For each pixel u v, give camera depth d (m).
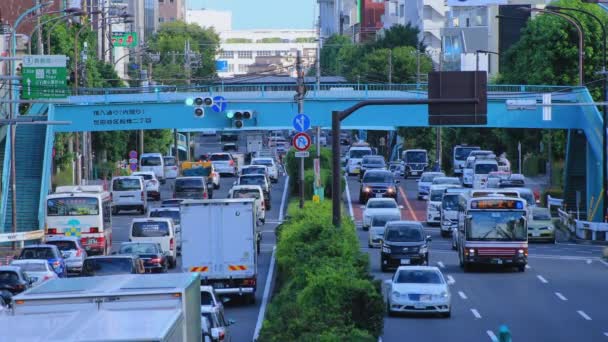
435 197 185.88
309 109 190.88
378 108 191.75
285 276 97.31
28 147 178.25
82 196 144.00
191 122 189.00
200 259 100.62
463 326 90.25
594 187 190.12
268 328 58.47
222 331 65.38
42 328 33.66
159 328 33.44
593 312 97.81
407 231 128.75
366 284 64.06
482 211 128.25
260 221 178.50
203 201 100.69
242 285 100.50
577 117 188.88
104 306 39.97
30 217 167.62
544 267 134.12
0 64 189.12
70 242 128.12
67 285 42.84
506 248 127.31
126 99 187.62
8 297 89.75
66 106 186.25
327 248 86.75
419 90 192.00
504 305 102.81
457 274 127.19
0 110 160.50
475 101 87.62
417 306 94.75
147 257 120.19
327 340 51.75
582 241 167.38
